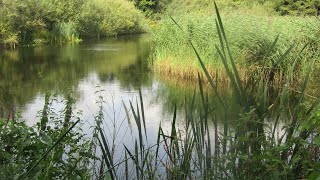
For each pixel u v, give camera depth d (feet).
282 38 38.04
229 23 43.34
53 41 94.07
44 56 67.72
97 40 101.71
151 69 51.80
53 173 10.23
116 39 104.37
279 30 40.40
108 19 117.80
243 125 7.84
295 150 7.94
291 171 7.70
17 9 84.58
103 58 64.54
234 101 8.37
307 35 34.76
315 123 7.06
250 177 7.73
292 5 99.81
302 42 33.68
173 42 47.03
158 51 49.49
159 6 146.92
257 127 8.11
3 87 40.01
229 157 8.03
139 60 61.98
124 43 91.45
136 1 147.95
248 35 38.78
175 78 45.52
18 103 31.65
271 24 43.14
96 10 114.62
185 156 9.84
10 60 63.00
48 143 10.46
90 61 61.21
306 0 98.58
